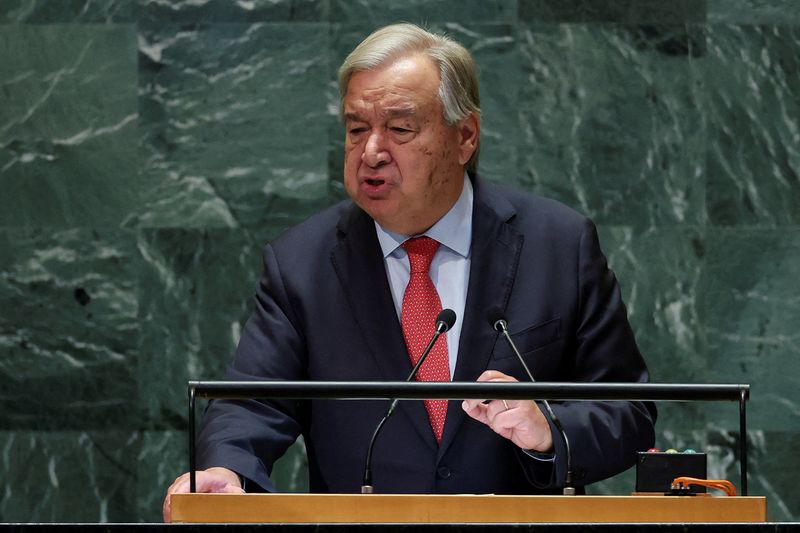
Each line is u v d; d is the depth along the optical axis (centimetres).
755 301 1903
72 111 1917
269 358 1162
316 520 791
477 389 856
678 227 1909
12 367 1900
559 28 1925
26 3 1920
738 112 1917
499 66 1922
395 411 1136
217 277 1914
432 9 1917
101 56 1923
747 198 1912
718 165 1916
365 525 712
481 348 1142
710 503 805
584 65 1919
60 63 1920
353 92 1144
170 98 1922
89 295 1911
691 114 1917
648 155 1917
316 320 1173
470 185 1221
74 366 1903
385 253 1191
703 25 1912
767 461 1886
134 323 1909
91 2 1922
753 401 1894
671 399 865
